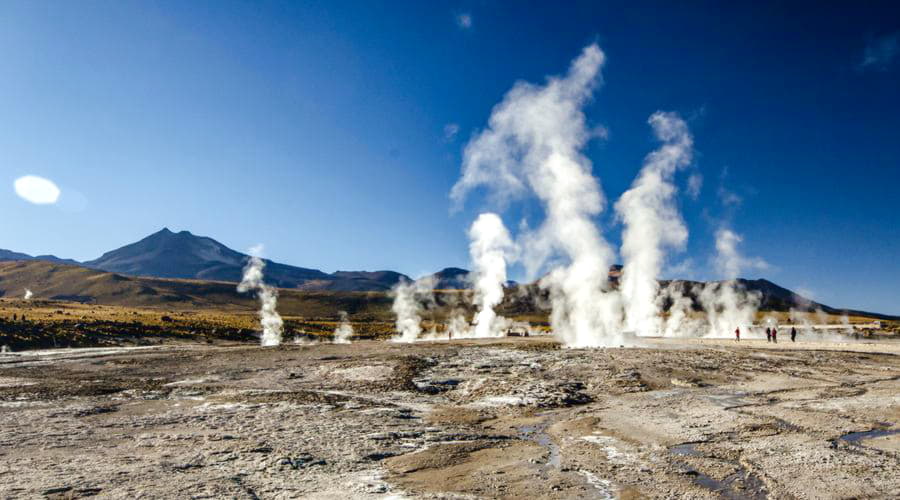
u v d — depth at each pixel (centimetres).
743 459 1270
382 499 1012
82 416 1934
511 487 1091
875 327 7544
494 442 1503
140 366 3500
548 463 1274
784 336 6569
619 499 1016
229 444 1478
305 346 5022
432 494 1042
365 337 8962
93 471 1205
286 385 2695
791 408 1856
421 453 1380
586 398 2198
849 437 1462
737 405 1936
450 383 2695
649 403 2033
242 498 1015
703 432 1551
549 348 4284
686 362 3125
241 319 11600
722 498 1014
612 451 1379
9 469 1224
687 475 1159
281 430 1667
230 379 2927
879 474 1138
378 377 2878
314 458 1327
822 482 1091
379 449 1418
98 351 4678
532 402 2117
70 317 8388
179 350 4697
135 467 1240
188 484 1102
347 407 2091
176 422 1809
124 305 19825
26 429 1708
